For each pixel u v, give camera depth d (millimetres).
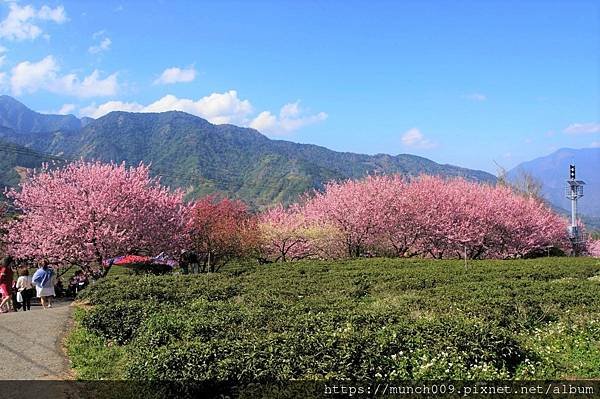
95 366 8422
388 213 31422
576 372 7625
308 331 8164
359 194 32000
